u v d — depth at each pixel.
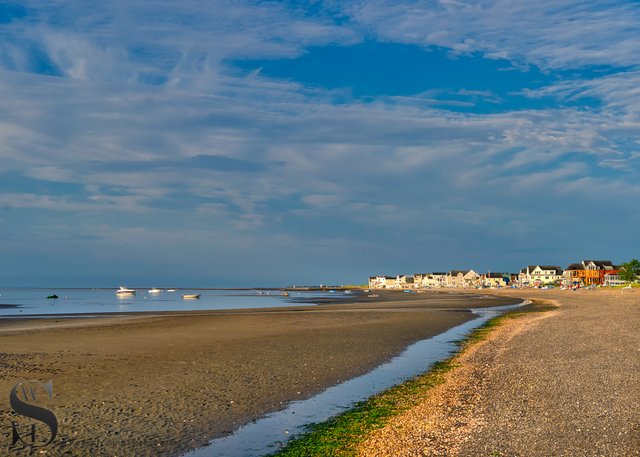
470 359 27.48
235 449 13.91
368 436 14.49
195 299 151.50
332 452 13.32
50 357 28.44
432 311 71.31
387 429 15.01
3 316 66.31
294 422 16.28
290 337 38.28
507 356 26.83
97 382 21.80
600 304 76.56
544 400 16.78
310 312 70.12
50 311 80.50
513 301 105.75
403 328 45.53
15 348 32.16
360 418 16.52
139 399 18.98
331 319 56.34
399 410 17.34
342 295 193.88
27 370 24.44
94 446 14.08
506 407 16.33
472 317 59.06
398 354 30.02
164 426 15.87
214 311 76.12
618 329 35.31
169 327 46.69
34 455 13.36
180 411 17.47
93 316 65.31
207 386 21.19
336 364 26.55
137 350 31.20
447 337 38.59
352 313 66.94
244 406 18.20
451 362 27.05
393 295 177.12
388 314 64.62
